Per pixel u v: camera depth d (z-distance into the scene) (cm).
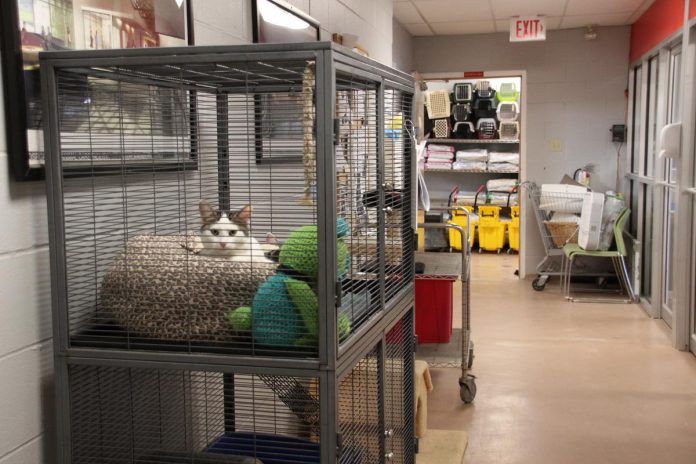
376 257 216
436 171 1068
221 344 180
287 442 212
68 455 181
